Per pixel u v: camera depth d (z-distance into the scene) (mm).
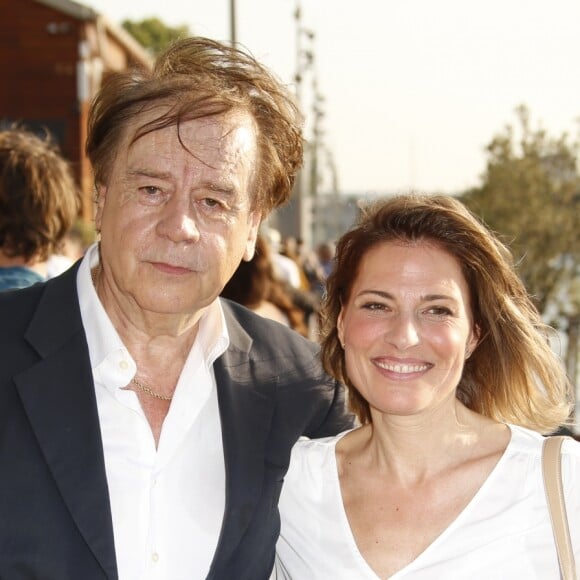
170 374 2459
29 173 3289
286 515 2545
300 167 2604
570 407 2748
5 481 2162
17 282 3248
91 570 2164
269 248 5062
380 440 2531
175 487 2346
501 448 2518
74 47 15680
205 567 2324
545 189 12000
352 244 2559
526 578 2342
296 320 5480
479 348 2672
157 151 2252
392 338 2393
